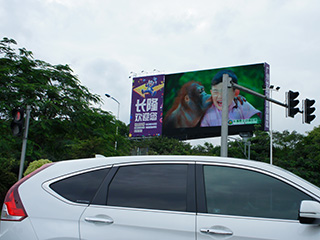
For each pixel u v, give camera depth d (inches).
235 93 1855.3
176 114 2030.0
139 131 2133.4
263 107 1779.0
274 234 113.8
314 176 1605.6
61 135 624.4
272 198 122.2
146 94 2146.9
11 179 606.5
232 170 130.2
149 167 136.9
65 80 651.5
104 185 134.8
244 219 118.7
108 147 713.6
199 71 2001.7
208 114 1931.6
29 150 581.0
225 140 539.2
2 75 555.8
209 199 125.0
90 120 634.8
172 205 125.9
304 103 523.8
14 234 129.4
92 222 127.0
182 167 134.1
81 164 142.4
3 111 541.0
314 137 1889.8
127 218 125.5
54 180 138.9
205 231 117.5
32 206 133.6
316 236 110.7
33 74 611.8
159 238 120.1
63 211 131.1
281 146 2014.0
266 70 1808.6
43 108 567.2
